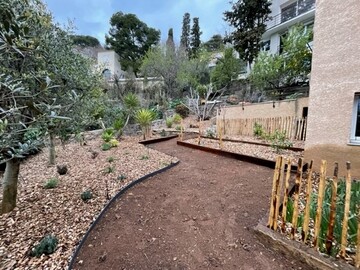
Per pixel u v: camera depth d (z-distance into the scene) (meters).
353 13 3.22
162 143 8.27
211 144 7.11
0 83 1.35
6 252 1.96
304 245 1.89
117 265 1.85
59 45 2.50
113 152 6.33
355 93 3.29
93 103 3.38
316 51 3.74
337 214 2.02
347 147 3.41
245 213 2.72
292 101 6.95
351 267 1.60
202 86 14.21
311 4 11.84
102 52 19.23
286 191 2.08
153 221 2.58
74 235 2.23
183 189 3.59
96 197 3.16
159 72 15.79
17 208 2.83
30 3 2.07
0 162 1.58
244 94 13.20
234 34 14.95
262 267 1.81
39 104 1.67
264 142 6.59
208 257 1.96
